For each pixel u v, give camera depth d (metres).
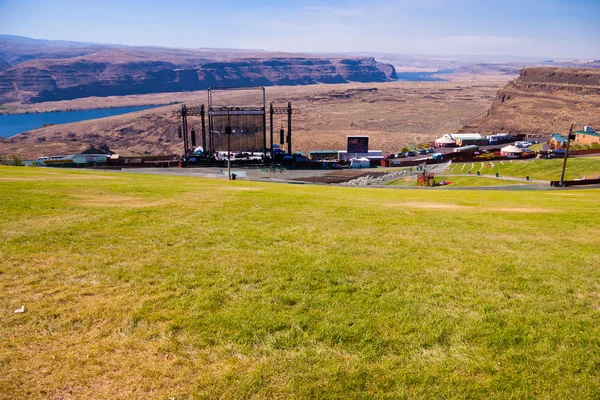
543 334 7.22
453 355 6.63
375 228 14.52
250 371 6.16
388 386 5.93
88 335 6.94
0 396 5.47
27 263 9.92
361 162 98.12
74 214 14.99
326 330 7.24
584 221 16.92
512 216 18.03
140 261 10.30
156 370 6.12
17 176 26.77
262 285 9.04
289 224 14.73
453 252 11.70
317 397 5.70
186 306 8.00
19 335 6.88
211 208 17.39
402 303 8.30
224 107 101.69
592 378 6.10
